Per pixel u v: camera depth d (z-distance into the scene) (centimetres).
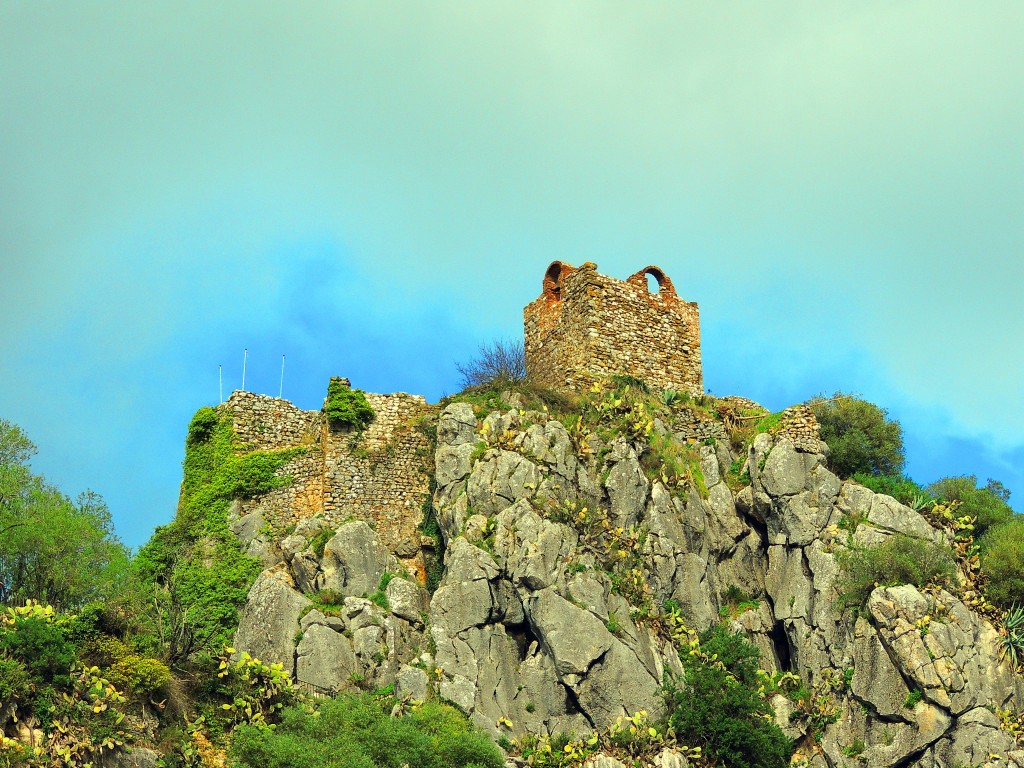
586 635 19088
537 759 18175
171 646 18600
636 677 19038
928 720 19400
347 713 17188
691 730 18750
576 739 18538
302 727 17188
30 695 16262
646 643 19550
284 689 18388
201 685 18300
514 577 19525
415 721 17450
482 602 19362
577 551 19938
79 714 16538
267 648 19188
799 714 19962
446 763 16738
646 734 18538
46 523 19762
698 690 19112
